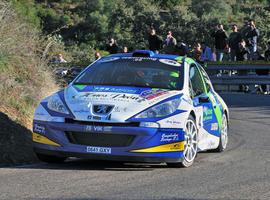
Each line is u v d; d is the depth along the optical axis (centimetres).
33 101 1814
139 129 1150
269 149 1595
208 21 7794
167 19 8044
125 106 1181
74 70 2917
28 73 1972
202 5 11738
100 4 10000
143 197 956
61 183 1055
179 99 1247
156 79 1334
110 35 8706
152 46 3519
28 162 1294
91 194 969
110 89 1269
